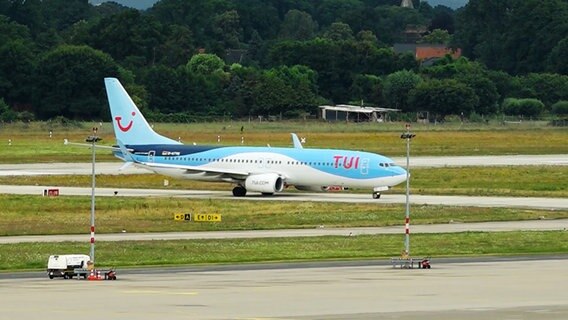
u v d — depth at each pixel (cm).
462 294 15050
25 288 15988
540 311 13475
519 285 16038
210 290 15575
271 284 16288
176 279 17125
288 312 13400
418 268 18512
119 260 19788
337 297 14750
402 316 13062
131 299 14600
